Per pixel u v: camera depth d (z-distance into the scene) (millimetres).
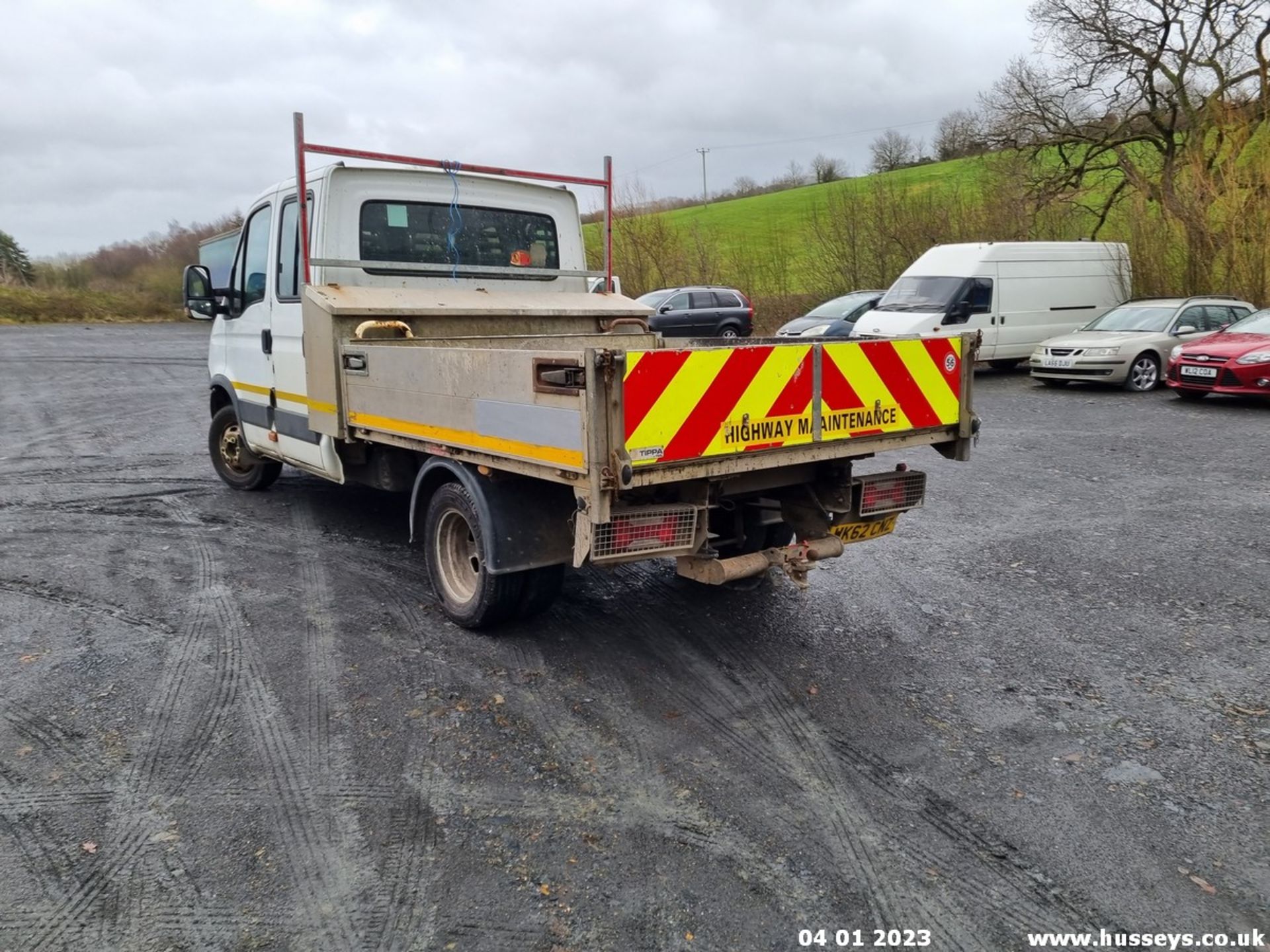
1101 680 4305
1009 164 24922
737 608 5297
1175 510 7324
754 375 3924
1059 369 15141
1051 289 17562
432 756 3637
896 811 3266
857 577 5824
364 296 5688
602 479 3551
